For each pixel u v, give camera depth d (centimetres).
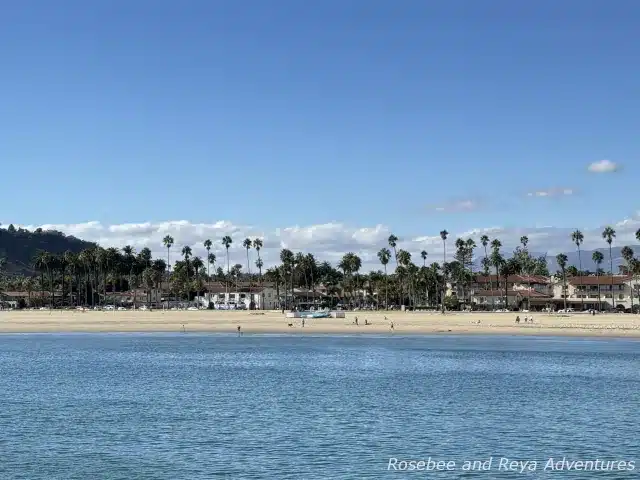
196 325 17138
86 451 4178
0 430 4759
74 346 11962
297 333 15038
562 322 16838
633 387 6819
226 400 6022
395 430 4762
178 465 3872
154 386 6912
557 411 5488
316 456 4066
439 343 12325
